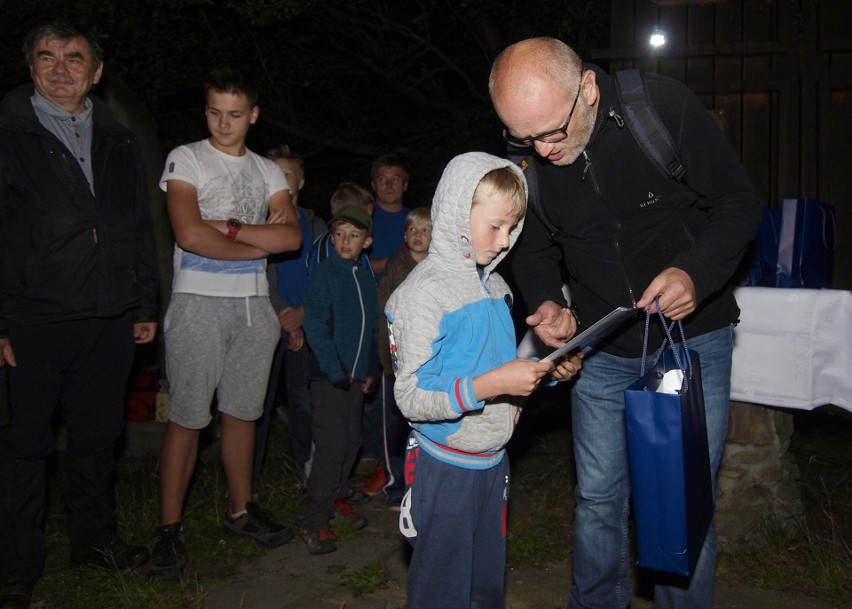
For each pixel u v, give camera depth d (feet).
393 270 15.06
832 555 12.53
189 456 12.83
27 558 11.53
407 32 28.48
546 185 9.09
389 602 11.85
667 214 8.82
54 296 11.32
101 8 23.56
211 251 12.28
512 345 8.78
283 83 30.27
